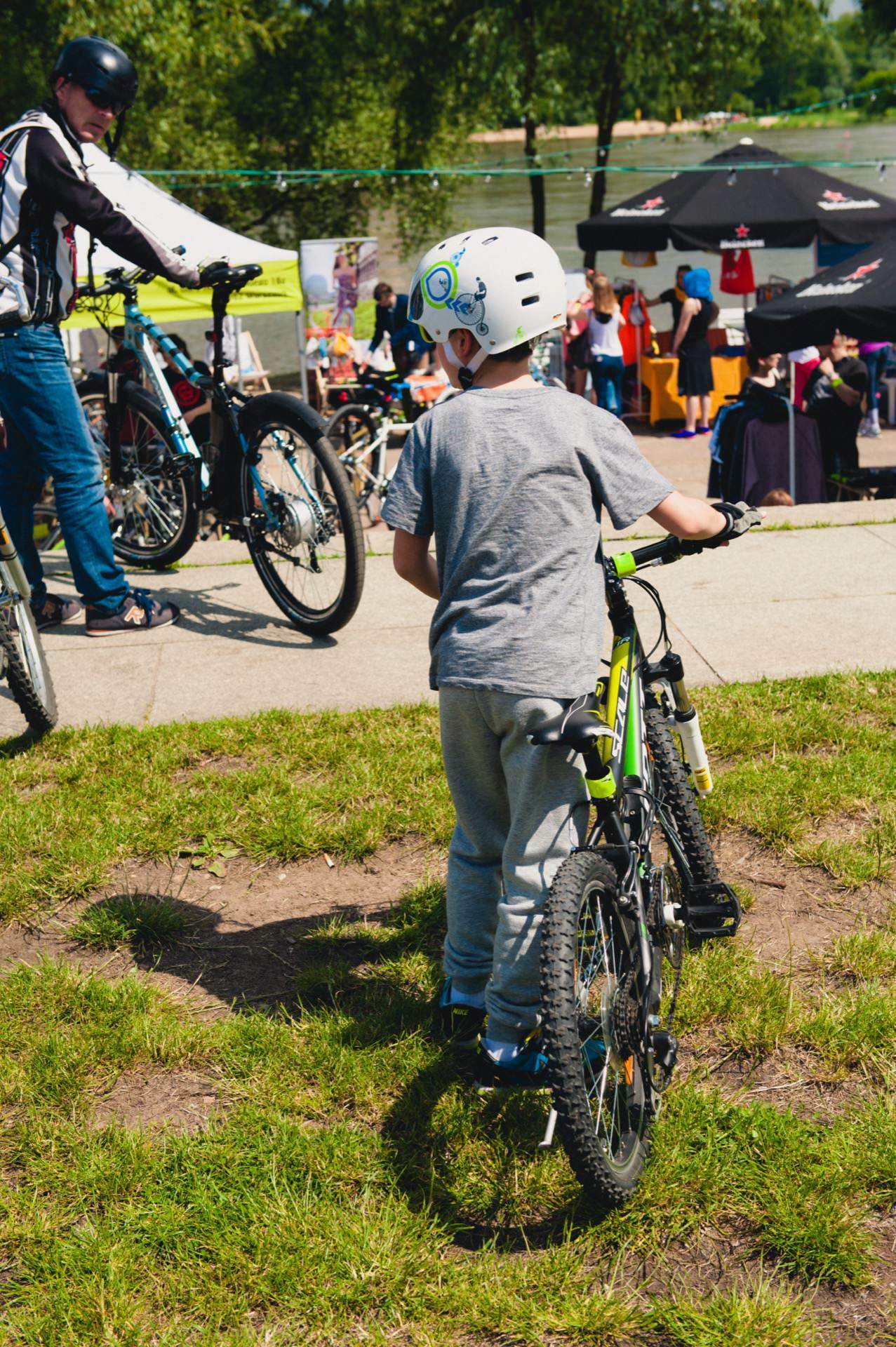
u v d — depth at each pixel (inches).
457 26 841.5
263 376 589.3
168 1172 102.5
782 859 145.0
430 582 104.9
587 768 91.9
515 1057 100.4
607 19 782.5
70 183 186.7
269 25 872.3
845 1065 111.7
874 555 240.5
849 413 366.6
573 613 96.0
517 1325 88.0
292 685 195.3
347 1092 111.1
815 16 858.1
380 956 132.4
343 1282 91.4
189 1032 118.9
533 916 98.3
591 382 575.8
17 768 172.6
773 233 545.0
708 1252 94.3
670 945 113.7
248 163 877.8
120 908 140.3
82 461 209.0
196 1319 90.2
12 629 176.2
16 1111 111.3
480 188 1948.8
